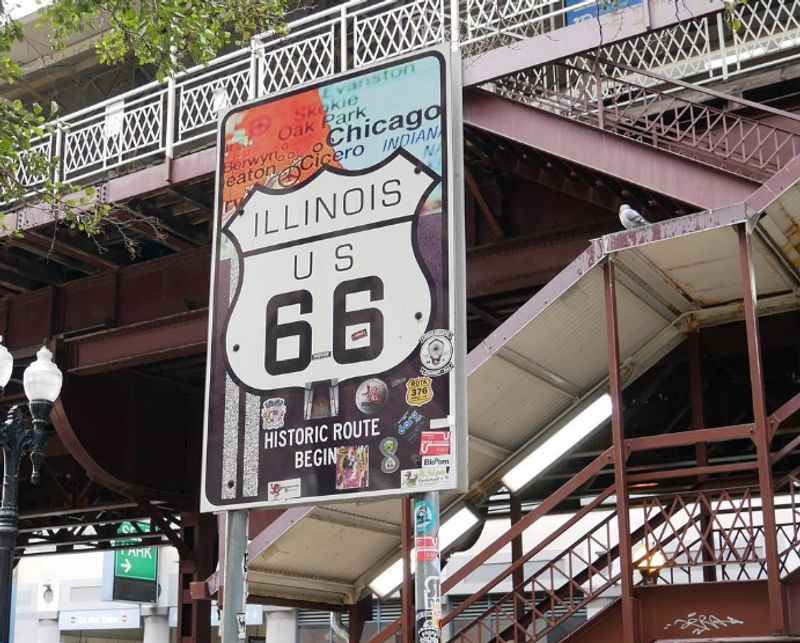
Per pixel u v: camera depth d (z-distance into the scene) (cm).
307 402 831
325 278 851
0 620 1159
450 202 812
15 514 1201
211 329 895
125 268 1833
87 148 1873
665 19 1205
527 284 1461
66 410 1902
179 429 2144
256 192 902
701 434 991
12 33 1336
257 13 1349
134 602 4212
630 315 1188
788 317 1509
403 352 800
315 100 895
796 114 1318
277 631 3684
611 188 1343
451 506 1298
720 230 1016
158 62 1379
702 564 1010
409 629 1103
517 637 1139
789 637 909
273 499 829
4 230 1560
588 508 1127
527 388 1172
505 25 1523
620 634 1051
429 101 843
